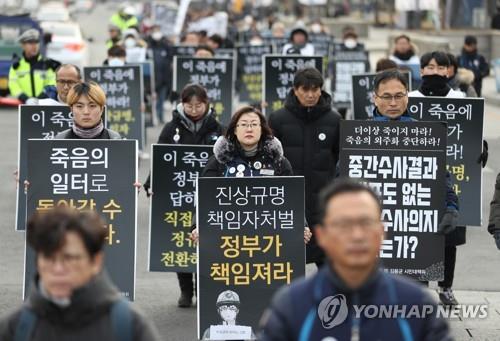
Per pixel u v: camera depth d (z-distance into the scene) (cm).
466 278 2250
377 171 1692
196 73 3694
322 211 904
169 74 4772
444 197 1688
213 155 1844
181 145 2000
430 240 1691
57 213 900
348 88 4612
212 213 1606
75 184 1658
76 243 884
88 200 1655
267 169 1705
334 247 893
